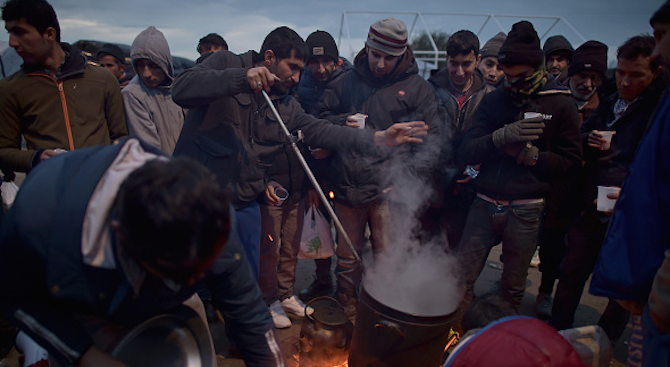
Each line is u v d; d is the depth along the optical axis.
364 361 1.93
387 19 2.53
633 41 2.10
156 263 0.90
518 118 2.31
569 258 2.44
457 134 2.95
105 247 1.05
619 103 2.39
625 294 1.37
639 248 1.32
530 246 2.33
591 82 2.98
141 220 0.86
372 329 1.86
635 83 2.13
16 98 2.13
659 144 1.28
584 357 1.92
